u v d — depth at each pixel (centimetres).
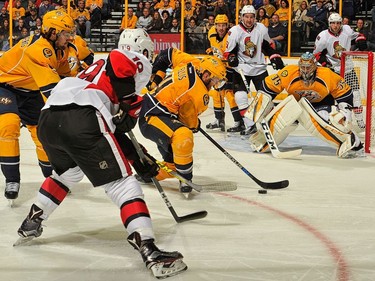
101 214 562
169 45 1662
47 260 444
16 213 565
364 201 619
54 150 439
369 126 888
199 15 1644
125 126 434
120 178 421
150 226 417
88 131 417
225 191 638
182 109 643
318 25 1575
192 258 448
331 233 512
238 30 1068
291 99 838
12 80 583
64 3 1711
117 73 424
